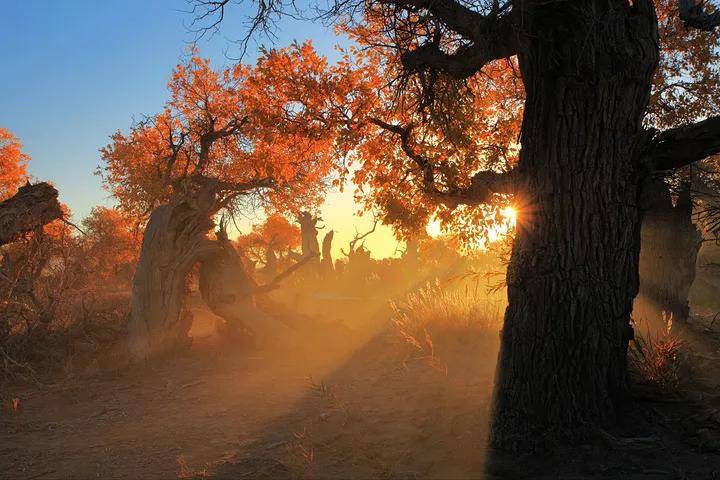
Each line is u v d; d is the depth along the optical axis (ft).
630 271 17.70
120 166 74.69
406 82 23.79
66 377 31.99
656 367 21.09
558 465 15.69
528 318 17.31
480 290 38.99
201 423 22.62
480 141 36.78
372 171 38.47
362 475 15.99
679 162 18.38
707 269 54.34
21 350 35.14
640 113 17.85
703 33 39.70
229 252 42.50
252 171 66.85
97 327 39.09
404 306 42.91
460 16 19.47
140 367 35.27
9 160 127.44
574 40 16.90
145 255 39.14
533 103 17.93
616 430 17.02
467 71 21.67
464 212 38.01
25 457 18.86
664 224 31.94
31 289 37.88
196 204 40.70
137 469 17.46
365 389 26.48
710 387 21.34
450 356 30.32
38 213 44.68
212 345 44.52
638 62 17.16
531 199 17.76
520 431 16.92
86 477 16.92
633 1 17.49
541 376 17.02
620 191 17.39
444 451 17.42
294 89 38.58
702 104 40.11
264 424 21.95
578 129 17.13
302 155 43.29
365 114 37.17
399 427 20.17
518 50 18.17
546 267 17.22
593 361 17.07
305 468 16.47
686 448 16.28
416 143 35.24
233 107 65.87
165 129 71.10
